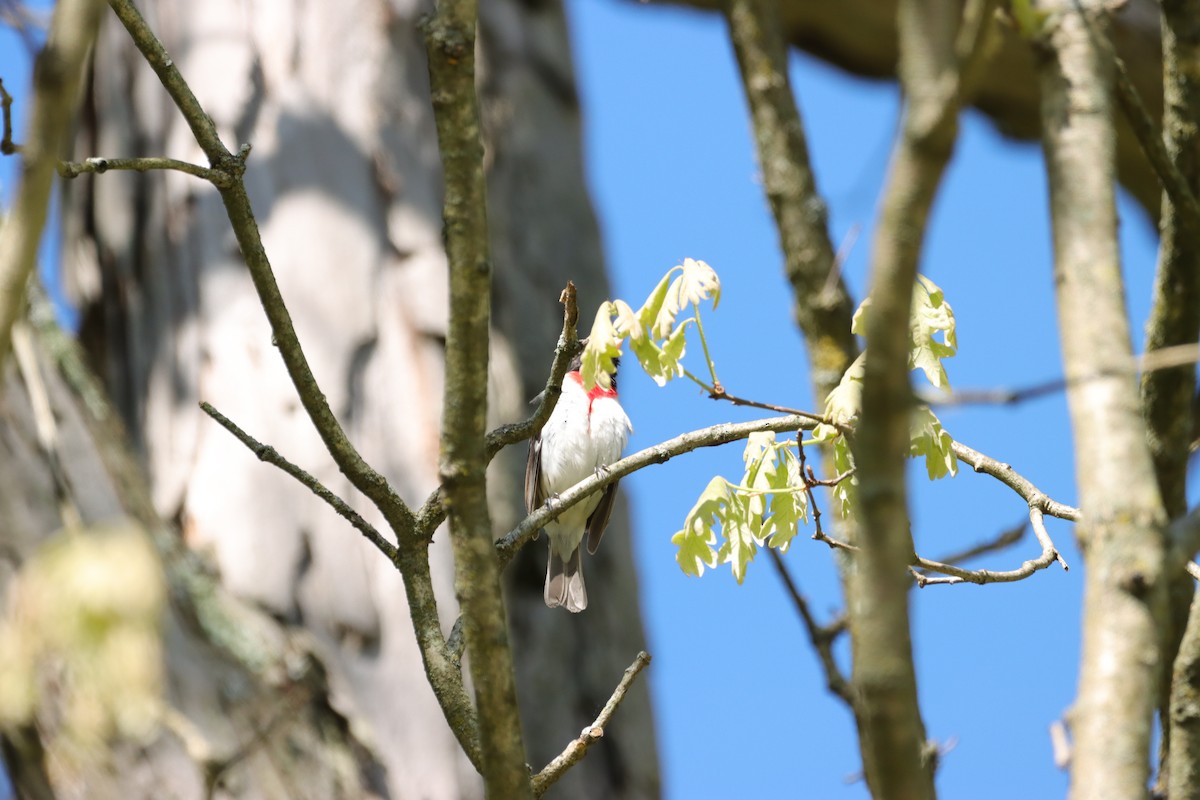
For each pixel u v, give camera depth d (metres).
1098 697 3.93
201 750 7.76
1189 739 6.32
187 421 11.33
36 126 3.91
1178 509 8.05
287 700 9.84
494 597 4.95
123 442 10.33
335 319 11.53
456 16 4.87
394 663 10.55
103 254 12.48
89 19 3.90
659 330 6.60
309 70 12.43
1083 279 4.33
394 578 10.77
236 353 11.43
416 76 12.74
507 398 12.25
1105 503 4.09
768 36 10.27
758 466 7.43
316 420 5.72
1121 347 4.23
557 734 11.80
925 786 3.75
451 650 5.82
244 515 10.77
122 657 3.46
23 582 3.64
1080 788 3.87
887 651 3.72
